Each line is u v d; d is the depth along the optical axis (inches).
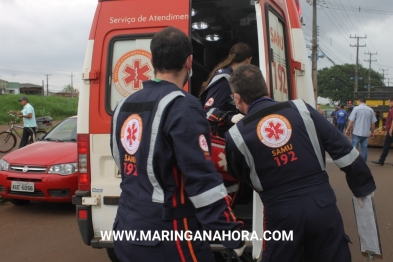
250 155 112.3
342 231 113.0
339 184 370.9
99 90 160.7
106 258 198.5
